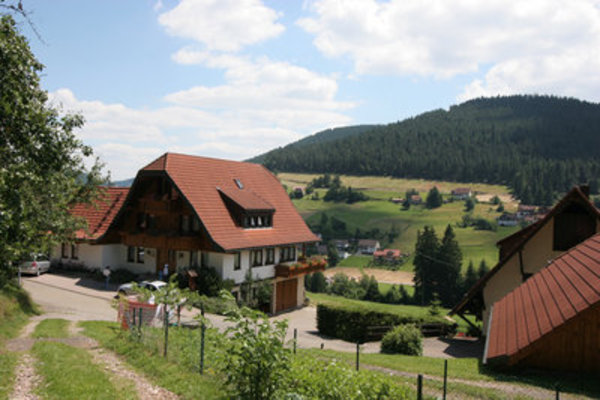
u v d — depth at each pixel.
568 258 20.17
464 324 37.94
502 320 18.52
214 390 11.12
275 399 9.15
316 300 46.81
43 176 14.54
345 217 196.00
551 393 12.78
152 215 35.69
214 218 33.00
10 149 13.14
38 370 12.23
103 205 38.78
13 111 12.18
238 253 33.97
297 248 41.81
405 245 163.88
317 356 18.22
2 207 9.95
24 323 20.33
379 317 28.25
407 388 12.45
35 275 35.72
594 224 24.97
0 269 11.64
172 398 10.81
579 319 13.22
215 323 25.61
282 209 41.25
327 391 9.95
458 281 102.88
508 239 30.31
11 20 11.78
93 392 10.64
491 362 14.47
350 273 135.62
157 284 28.73
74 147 17.75
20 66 12.00
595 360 14.16
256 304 35.44
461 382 14.31
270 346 9.16
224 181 37.47
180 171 34.12
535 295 18.47
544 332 13.63
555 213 25.28
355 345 26.36
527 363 14.82
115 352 15.14
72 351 14.66
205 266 33.06
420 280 102.50
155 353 14.41
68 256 38.44
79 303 27.83
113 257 36.97
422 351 21.67
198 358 13.45
